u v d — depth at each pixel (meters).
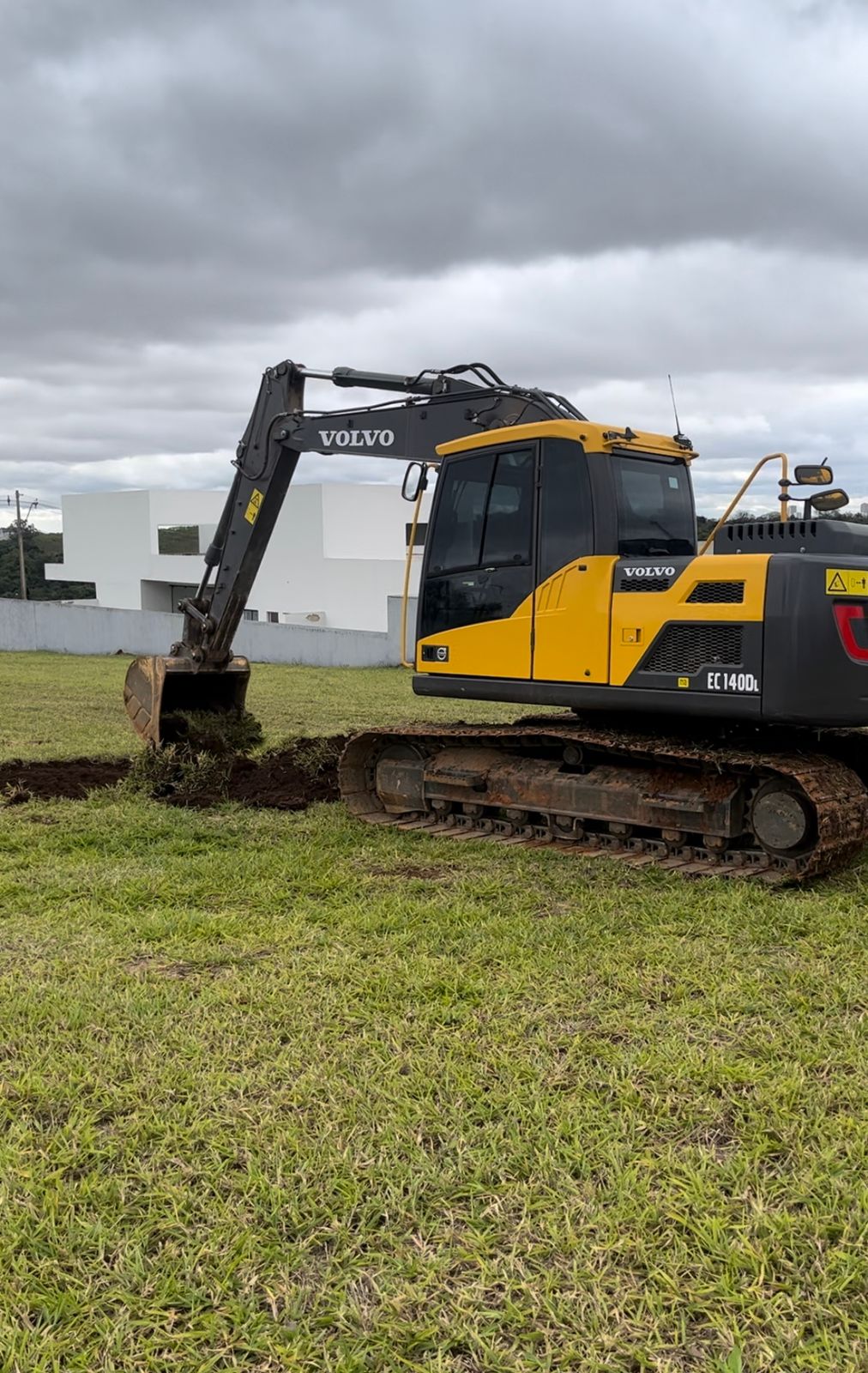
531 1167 3.40
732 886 6.27
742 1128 3.61
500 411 7.73
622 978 4.89
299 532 44.78
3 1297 2.83
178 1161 3.43
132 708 9.92
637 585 6.64
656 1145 3.54
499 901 6.15
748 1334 2.71
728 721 6.80
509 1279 2.89
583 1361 2.62
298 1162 3.42
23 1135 3.56
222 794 9.12
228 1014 4.54
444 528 7.69
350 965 5.12
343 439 8.64
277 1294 2.85
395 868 6.93
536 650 7.11
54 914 6.00
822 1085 3.89
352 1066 4.06
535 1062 4.09
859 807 6.33
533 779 7.48
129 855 7.30
